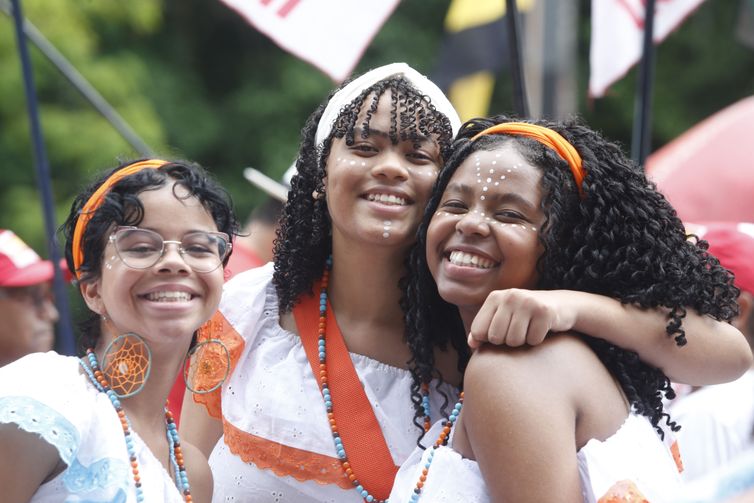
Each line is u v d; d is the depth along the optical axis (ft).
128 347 19.22
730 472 10.16
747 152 37.24
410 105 22.33
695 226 29.32
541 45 37.58
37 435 17.53
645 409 18.39
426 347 22.18
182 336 19.21
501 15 41.37
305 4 32.78
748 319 27.84
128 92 75.25
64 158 71.20
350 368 22.72
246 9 32.81
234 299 23.66
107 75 73.20
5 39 69.87
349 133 22.30
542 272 19.10
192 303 19.21
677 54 88.79
